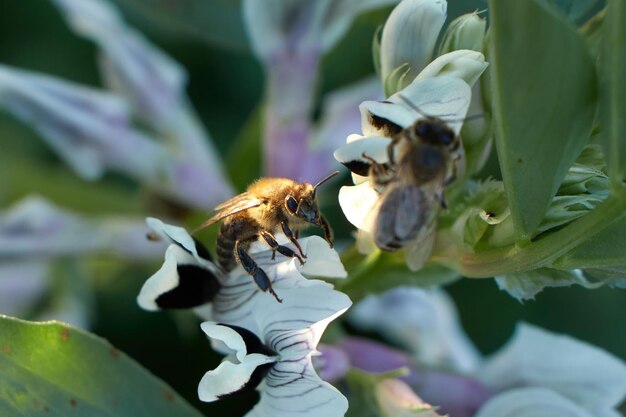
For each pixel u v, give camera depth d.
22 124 0.35
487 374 0.26
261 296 0.23
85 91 0.29
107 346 0.23
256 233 0.23
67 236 0.29
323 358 0.24
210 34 0.29
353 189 0.22
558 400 0.24
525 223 0.22
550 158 0.21
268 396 0.22
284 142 0.28
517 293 0.23
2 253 0.29
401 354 0.26
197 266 0.23
